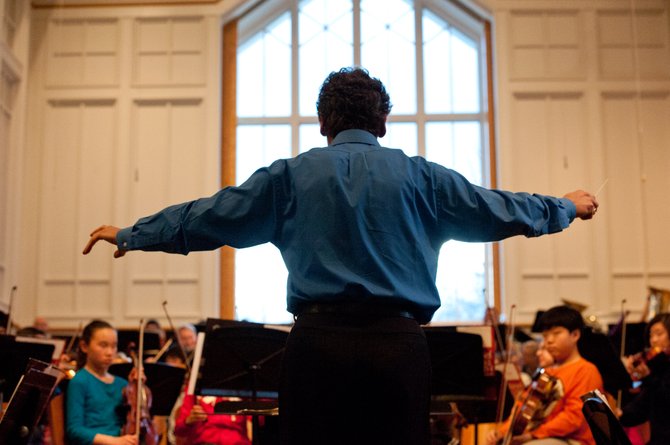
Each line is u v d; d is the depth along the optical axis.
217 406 3.65
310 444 2.41
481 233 2.62
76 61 11.56
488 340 5.36
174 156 11.38
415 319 2.51
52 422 5.46
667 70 11.48
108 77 11.52
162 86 11.50
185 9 11.62
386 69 12.19
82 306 11.09
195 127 11.43
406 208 2.54
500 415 5.76
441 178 2.62
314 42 12.27
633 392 6.48
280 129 12.14
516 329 9.55
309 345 2.42
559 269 11.06
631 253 11.11
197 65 11.53
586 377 5.22
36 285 11.12
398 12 12.29
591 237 11.10
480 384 5.20
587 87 11.44
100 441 5.33
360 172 2.55
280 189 2.58
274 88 12.21
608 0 11.61
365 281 2.44
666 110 11.42
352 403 2.41
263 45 12.28
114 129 11.44
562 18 11.61
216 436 5.88
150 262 11.16
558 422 5.11
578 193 2.80
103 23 11.63
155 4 11.65
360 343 2.40
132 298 11.09
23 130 10.98
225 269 11.33
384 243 2.48
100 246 11.20
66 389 5.63
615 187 11.27
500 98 11.43
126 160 11.36
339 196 2.50
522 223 2.61
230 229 2.58
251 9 11.98
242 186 2.59
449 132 12.05
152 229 2.60
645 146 11.35
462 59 12.21
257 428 4.11
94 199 11.30
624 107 11.45
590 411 2.71
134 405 5.64
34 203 11.28
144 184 11.33
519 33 11.57
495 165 11.54
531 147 11.34
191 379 5.23
